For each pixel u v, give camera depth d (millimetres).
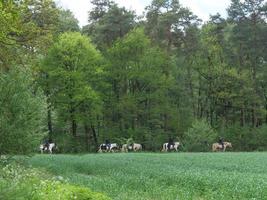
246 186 20516
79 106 61062
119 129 69500
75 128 63812
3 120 23438
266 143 69938
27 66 28859
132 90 72125
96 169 30688
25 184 7629
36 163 33188
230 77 74188
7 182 7633
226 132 71750
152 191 20219
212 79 75312
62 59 59250
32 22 30594
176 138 70188
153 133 68938
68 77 58594
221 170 30750
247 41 76000
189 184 22297
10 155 24172
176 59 75875
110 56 70188
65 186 12172
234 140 70938
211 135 65688
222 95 74125
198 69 75375
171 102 74000
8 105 23688
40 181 11680
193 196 19828
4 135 23422
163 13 74562
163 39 74938
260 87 76625
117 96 71312
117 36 75062
